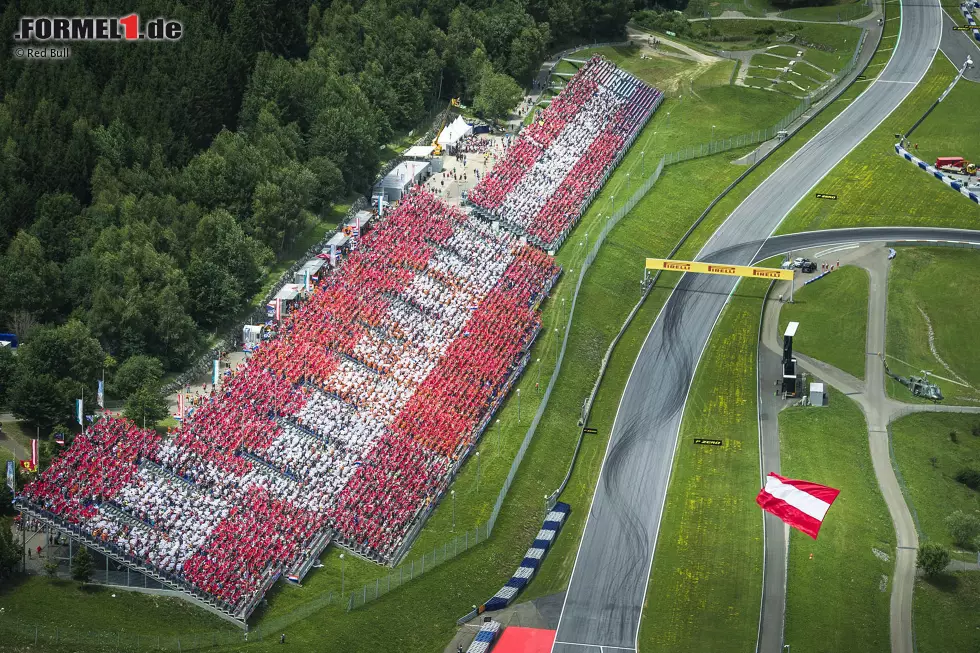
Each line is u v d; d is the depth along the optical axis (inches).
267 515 6766.7
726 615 6727.4
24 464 6697.8
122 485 6619.1
